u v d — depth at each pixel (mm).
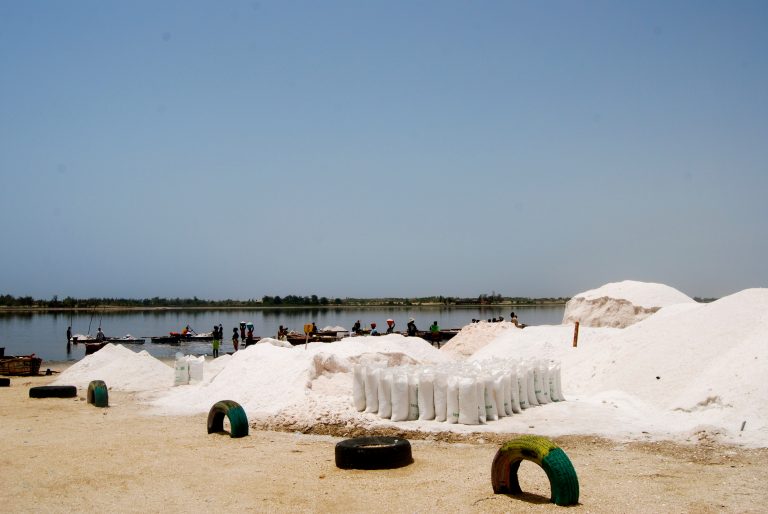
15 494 8008
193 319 91688
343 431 11609
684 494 7531
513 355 19609
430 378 11617
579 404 12625
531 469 8820
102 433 11820
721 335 13102
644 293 25141
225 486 8250
